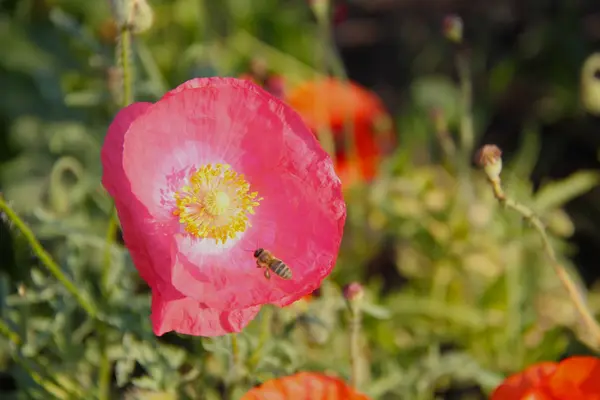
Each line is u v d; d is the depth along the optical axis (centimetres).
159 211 67
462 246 85
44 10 103
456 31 82
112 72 79
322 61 106
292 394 66
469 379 83
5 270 82
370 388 77
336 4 112
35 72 96
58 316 74
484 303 84
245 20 109
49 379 74
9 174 93
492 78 108
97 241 76
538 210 86
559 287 85
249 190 68
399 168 88
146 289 81
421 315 84
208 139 68
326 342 79
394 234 87
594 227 95
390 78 117
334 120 89
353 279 86
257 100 67
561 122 106
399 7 125
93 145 88
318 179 67
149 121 66
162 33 103
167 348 73
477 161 70
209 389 75
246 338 73
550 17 115
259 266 67
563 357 82
